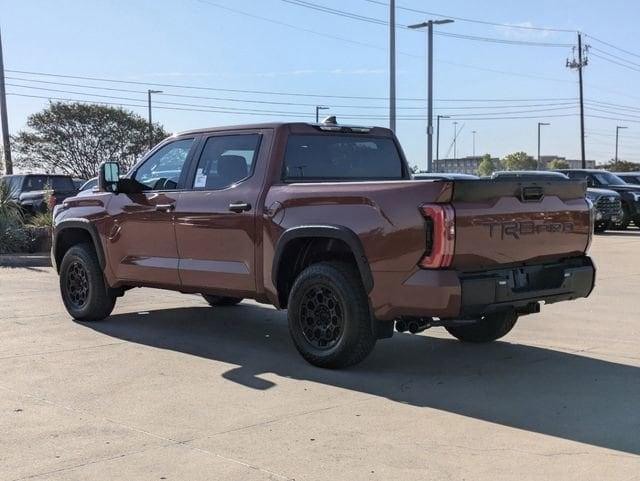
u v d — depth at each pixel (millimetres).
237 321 8336
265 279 6309
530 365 6281
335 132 6922
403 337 7508
